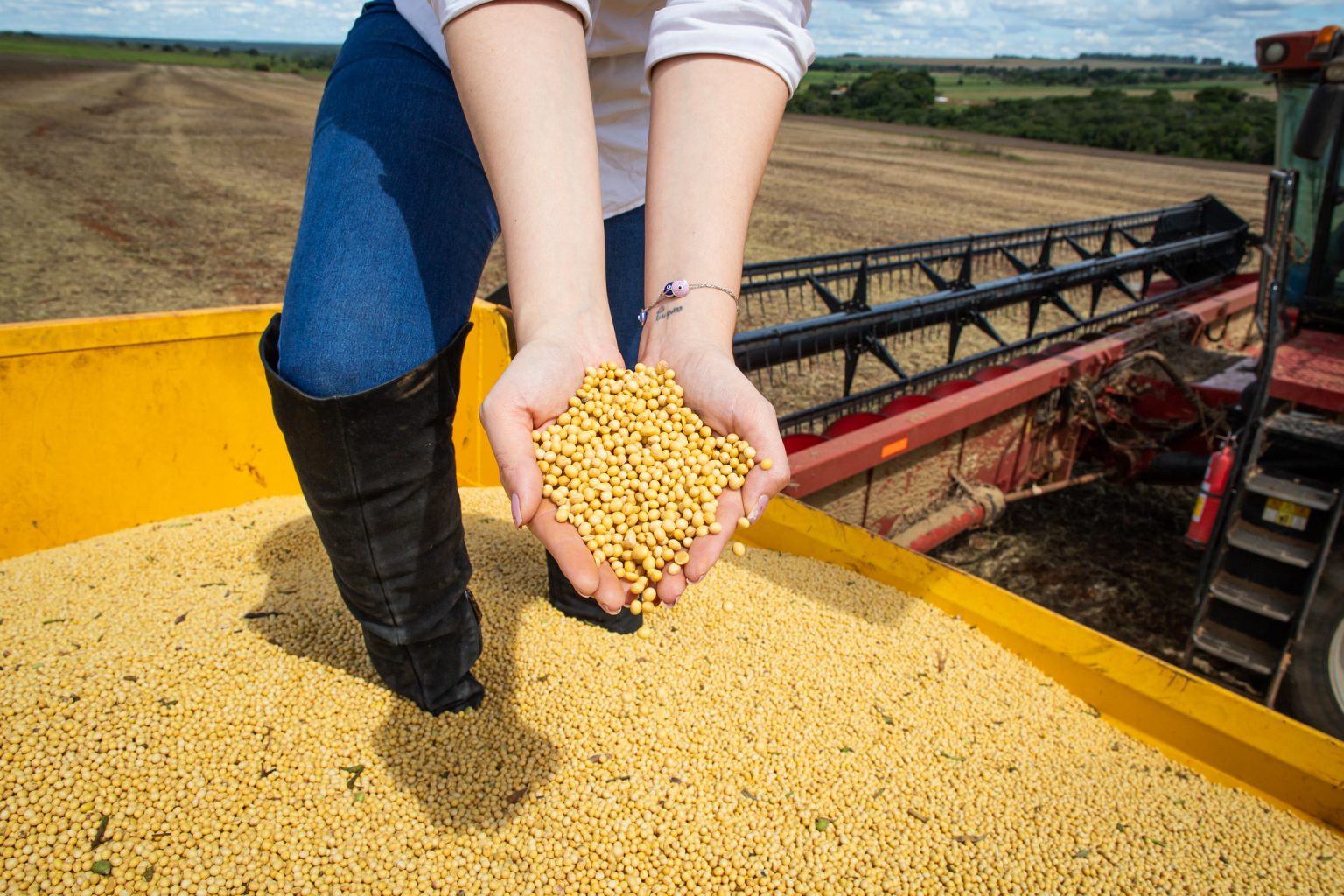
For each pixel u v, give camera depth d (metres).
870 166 27.58
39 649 2.22
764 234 14.09
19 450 2.81
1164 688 2.46
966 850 2.06
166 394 3.07
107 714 2.01
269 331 1.76
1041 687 2.69
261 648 2.30
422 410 1.69
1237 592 3.36
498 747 2.12
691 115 1.64
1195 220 8.06
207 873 1.76
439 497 1.83
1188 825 2.23
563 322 1.52
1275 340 3.25
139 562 2.79
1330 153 3.38
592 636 2.53
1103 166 30.95
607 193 2.33
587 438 1.50
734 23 1.64
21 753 1.88
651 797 2.04
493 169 1.52
